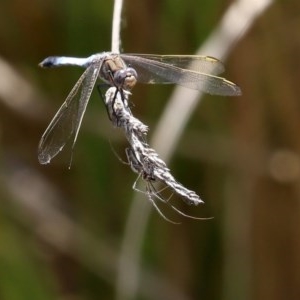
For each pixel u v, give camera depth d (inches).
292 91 34.2
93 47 34.4
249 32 33.7
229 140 34.4
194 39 34.1
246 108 34.2
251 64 33.9
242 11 32.3
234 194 34.6
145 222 33.0
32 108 34.6
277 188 34.6
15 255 34.1
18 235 34.5
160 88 34.3
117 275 34.2
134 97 34.5
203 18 33.9
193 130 34.4
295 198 34.5
